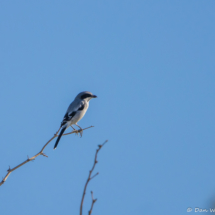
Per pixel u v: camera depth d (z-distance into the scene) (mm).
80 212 4730
